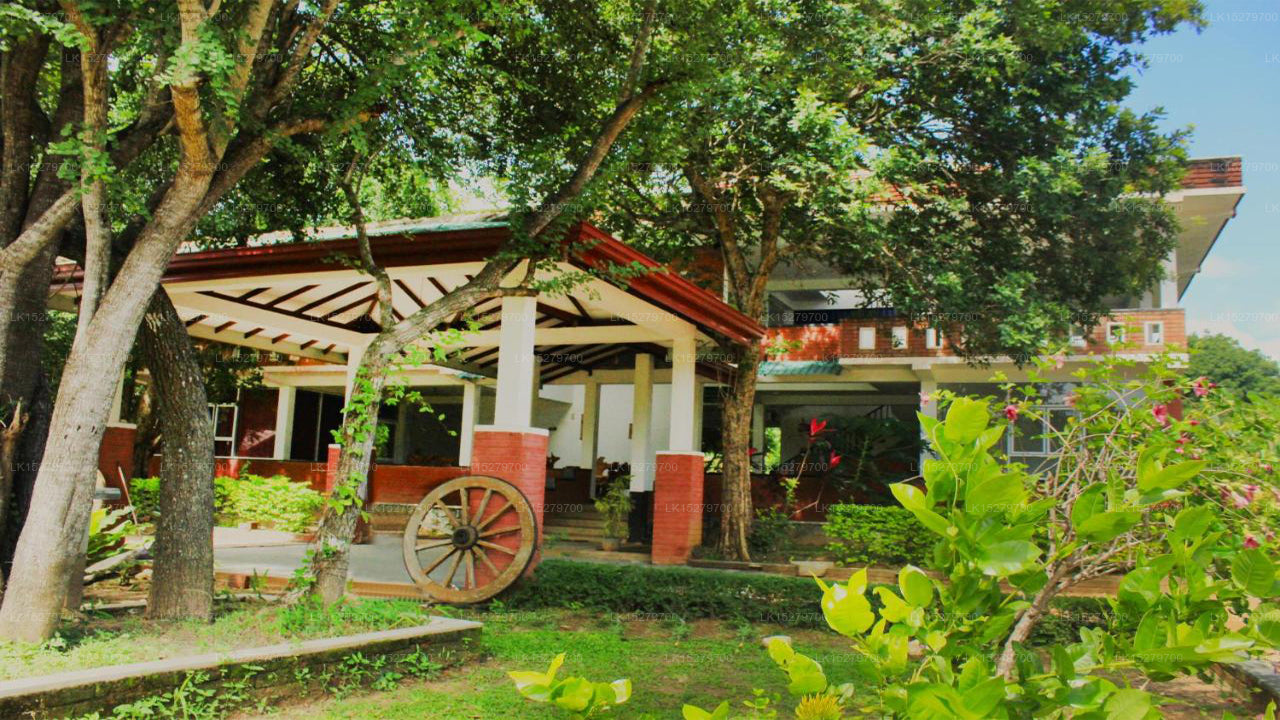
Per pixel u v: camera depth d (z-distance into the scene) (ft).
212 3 20.71
